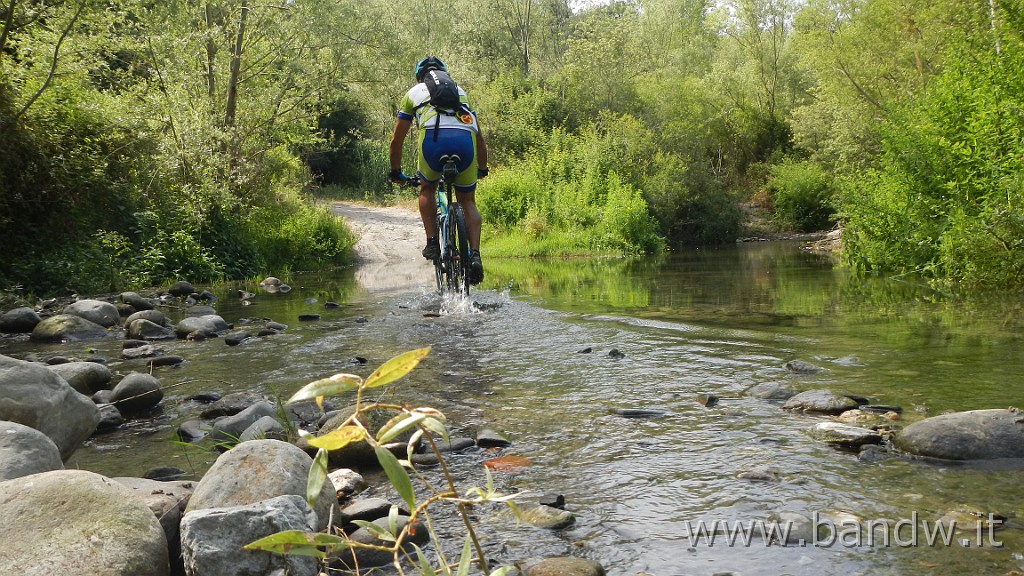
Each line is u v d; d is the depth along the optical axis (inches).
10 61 404.8
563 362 165.0
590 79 1107.9
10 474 81.7
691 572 66.5
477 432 113.8
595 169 834.8
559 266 533.6
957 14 576.4
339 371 161.9
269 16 569.0
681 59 1781.5
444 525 80.0
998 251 267.1
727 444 103.3
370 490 92.6
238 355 187.0
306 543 37.5
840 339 181.6
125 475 101.0
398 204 1191.6
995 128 314.5
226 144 553.9
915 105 400.5
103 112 441.4
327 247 578.6
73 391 112.3
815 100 1402.6
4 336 236.5
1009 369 139.2
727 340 186.1
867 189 403.5
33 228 382.9
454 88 243.9
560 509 82.3
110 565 65.2
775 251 680.4
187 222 468.4
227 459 82.7
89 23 428.1
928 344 169.3
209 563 65.8
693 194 925.8
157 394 140.2
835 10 943.0
